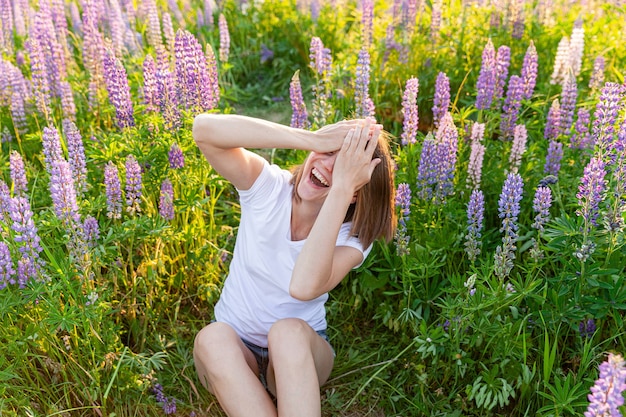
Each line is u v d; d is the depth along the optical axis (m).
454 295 3.76
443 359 3.55
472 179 4.05
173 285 3.99
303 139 3.07
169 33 5.42
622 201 3.27
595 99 4.74
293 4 6.83
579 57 5.12
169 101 4.02
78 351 3.25
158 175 4.01
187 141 4.03
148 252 3.96
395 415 3.53
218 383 3.04
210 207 4.19
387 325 3.89
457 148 4.05
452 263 3.92
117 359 3.33
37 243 3.09
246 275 3.31
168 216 3.73
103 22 6.26
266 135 3.04
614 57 5.64
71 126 3.65
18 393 3.16
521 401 3.33
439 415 3.40
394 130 5.43
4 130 4.72
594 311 3.34
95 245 3.45
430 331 3.43
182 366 3.65
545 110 5.18
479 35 5.81
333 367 3.76
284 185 3.28
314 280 2.99
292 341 3.04
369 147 3.03
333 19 6.57
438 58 5.69
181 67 4.14
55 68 4.98
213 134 3.02
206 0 6.58
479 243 3.59
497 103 4.70
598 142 3.39
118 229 3.55
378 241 3.86
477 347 3.47
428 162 3.86
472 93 5.30
